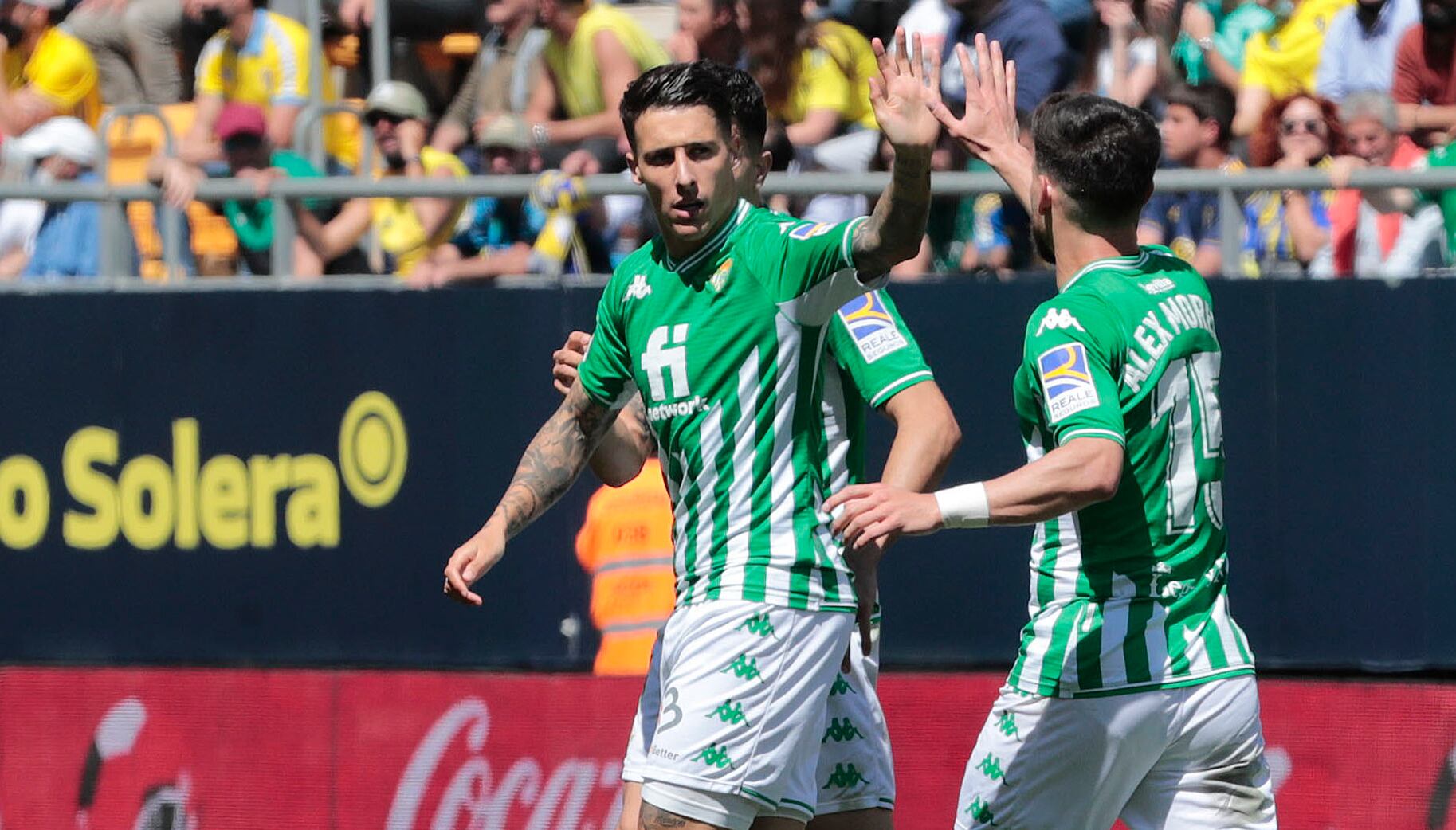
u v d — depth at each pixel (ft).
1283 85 69.36
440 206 68.59
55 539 68.85
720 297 40.22
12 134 83.05
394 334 66.54
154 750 68.13
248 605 67.72
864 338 43.68
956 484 63.21
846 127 70.18
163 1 84.64
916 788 63.82
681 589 41.83
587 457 45.32
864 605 42.52
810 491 40.91
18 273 73.87
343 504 67.05
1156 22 71.31
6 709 68.90
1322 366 61.31
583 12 73.82
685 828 40.29
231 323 67.46
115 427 68.28
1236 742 43.73
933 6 71.82
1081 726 43.45
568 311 65.36
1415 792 60.64
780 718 40.57
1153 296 43.27
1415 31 68.39
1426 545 60.75
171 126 76.64
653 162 39.52
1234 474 61.87
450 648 66.49
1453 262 62.23
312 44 79.56
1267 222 63.46
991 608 63.62
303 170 73.82
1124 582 43.42
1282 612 61.67
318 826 67.00
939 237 65.72
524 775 65.72
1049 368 41.45
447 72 81.30
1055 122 44.27
